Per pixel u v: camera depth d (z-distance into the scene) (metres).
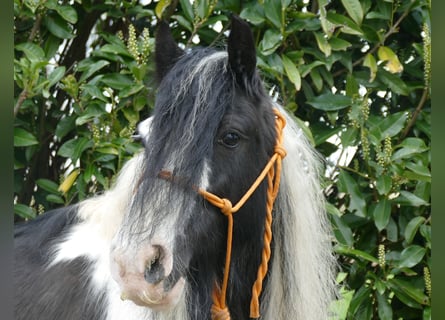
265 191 2.64
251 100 2.57
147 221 2.22
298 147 2.85
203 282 2.51
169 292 2.25
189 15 3.67
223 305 2.61
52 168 4.28
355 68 3.91
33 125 4.06
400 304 3.82
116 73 3.70
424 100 3.68
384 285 3.50
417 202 3.48
